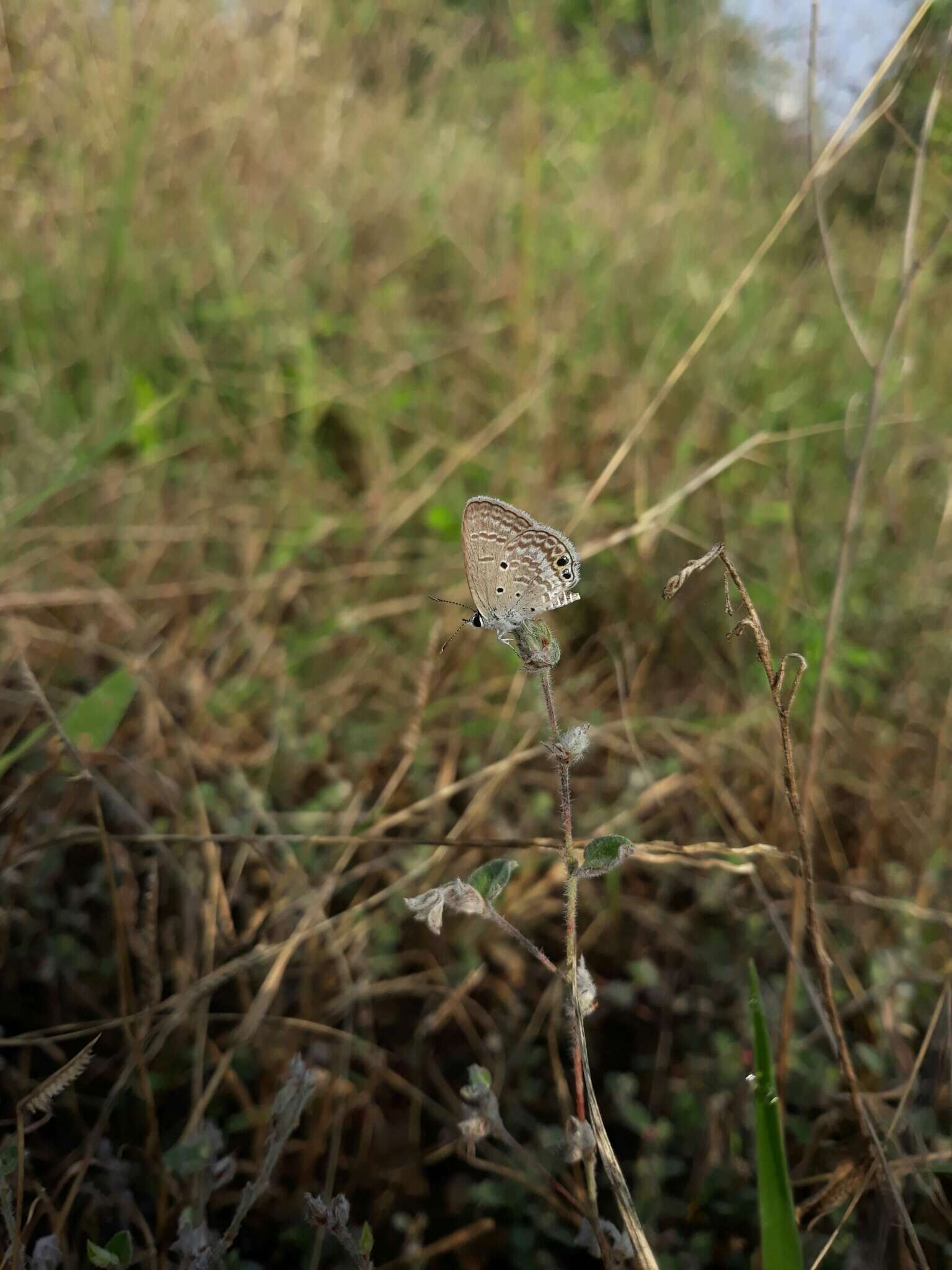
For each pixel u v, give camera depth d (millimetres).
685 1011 185
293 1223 157
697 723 225
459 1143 165
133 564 252
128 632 236
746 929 190
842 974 181
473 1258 156
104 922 187
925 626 240
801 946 172
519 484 266
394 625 254
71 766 171
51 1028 161
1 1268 116
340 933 183
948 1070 148
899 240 281
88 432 265
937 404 274
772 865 198
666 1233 153
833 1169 156
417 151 351
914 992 173
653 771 212
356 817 198
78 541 249
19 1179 120
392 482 279
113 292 290
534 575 135
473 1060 181
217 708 221
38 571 241
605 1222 118
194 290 301
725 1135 163
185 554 260
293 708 223
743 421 273
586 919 198
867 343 282
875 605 248
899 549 256
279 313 295
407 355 291
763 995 170
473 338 306
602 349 308
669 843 127
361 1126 169
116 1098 163
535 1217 156
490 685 234
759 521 251
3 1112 161
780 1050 154
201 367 282
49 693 213
